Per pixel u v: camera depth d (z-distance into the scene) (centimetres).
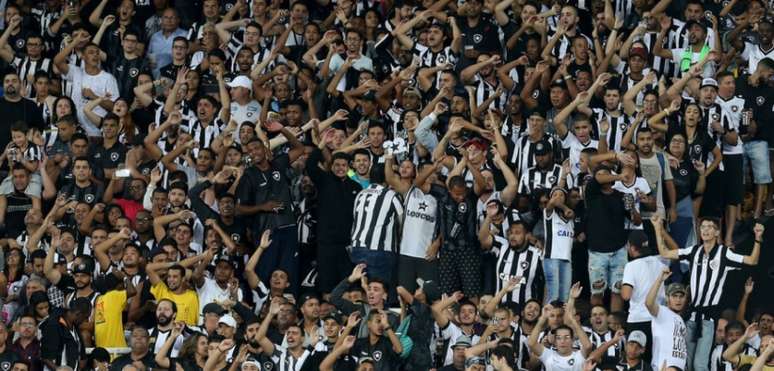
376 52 7044
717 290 5978
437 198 6172
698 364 5906
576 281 6191
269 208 6250
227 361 5747
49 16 7350
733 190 6594
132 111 6844
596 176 6128
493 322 5741
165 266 5994
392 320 5675
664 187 6400
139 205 6431
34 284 6028
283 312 5781
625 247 6116
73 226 6341
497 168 6412
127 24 7288
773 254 6381
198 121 6756
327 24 7200
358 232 6166
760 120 6669
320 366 5600
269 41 7106
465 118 6638
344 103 6731
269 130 6481
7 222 6519
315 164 6259
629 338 5691
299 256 6353
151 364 5725
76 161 6488
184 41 7106
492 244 6131
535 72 6606
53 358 5803
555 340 5681
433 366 5744
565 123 6519
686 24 7000
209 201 6303
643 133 6359
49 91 7044
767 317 5888
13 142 6631
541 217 6172
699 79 6781
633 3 7156
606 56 6775
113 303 5944
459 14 7012
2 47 7162
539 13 7094
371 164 6425
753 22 7056
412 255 6141
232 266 6109
